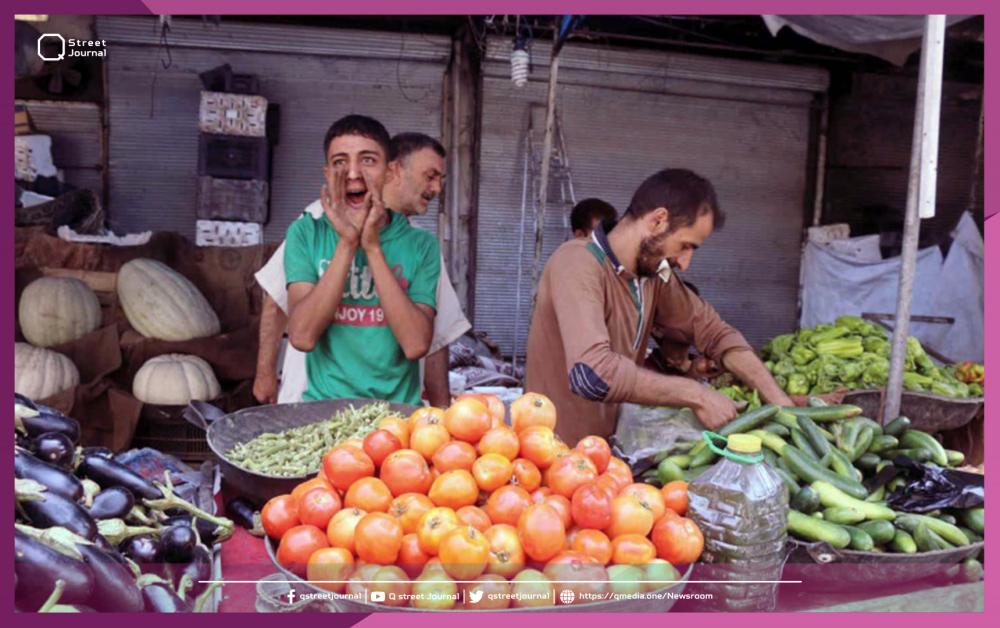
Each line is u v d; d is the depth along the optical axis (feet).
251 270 15.20
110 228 19.94
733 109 23.06
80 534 4.22
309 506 4.56
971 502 5.28
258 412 6.62
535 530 4.23
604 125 22.33
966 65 22.79
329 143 7.43
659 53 21.98
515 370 16.57
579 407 7.81
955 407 10.71
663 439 6.31
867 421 6.28
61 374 13.03
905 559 4.85
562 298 7.13
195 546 4.79
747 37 22.67
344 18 20.61
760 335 24.20
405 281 8.10
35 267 14.44
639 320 7.82
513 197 22.12
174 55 20.11
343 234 7.34
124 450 12.53
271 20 20.18
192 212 20.74
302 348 7.55
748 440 4.71
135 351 13.66
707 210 7.21
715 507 4.62
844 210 24.06
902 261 7.83
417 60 20.99
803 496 5.22
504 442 4.77
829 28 16.29
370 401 6.92
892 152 23.94
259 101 18.99
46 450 4.82
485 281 22.31
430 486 4.67
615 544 4.40
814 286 22.49
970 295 20.90
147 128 20.33
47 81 19.47
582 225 12.78
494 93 21.57
